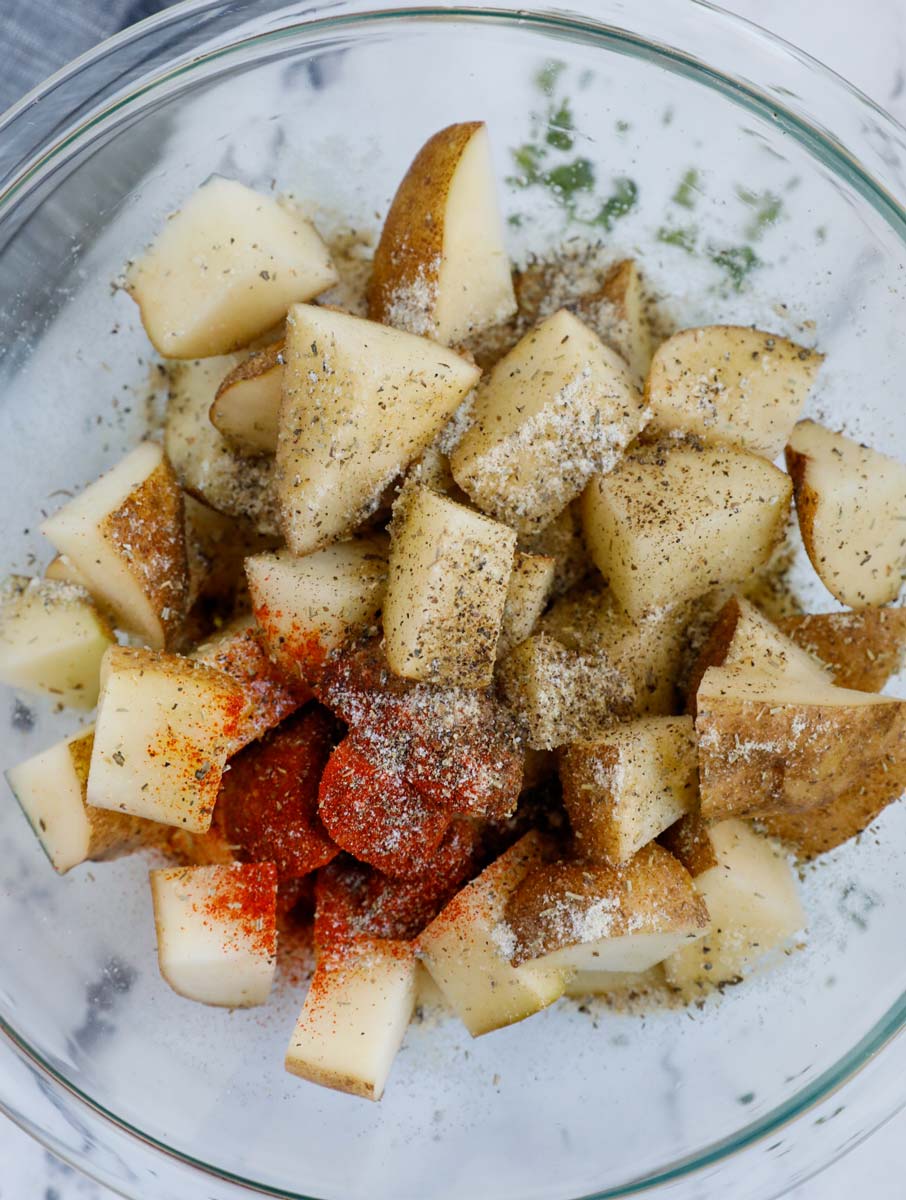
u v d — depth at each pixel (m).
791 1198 0.28
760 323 0.28
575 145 0.28
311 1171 0.27
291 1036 0.26
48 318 0.28
